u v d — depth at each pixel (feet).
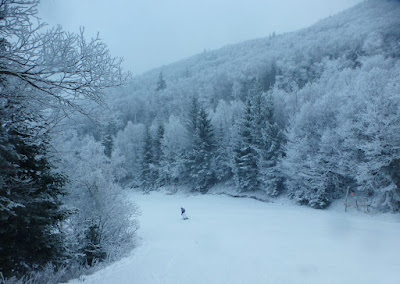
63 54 15.08
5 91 16.62
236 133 133.39
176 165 156.97
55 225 25.91
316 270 27.22
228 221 70.79
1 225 20.13
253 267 29.22
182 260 33.86
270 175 107.96
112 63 17.33
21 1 14.33
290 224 61.52
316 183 87.30
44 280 22.99
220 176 138.72
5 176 18.65
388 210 69.15
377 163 68.18
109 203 43.11
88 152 51.19
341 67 245.24
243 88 303.27
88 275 28.48
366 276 24.80
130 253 41.50
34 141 21.93
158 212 101.60
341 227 55.21
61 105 17.99
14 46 15.11
